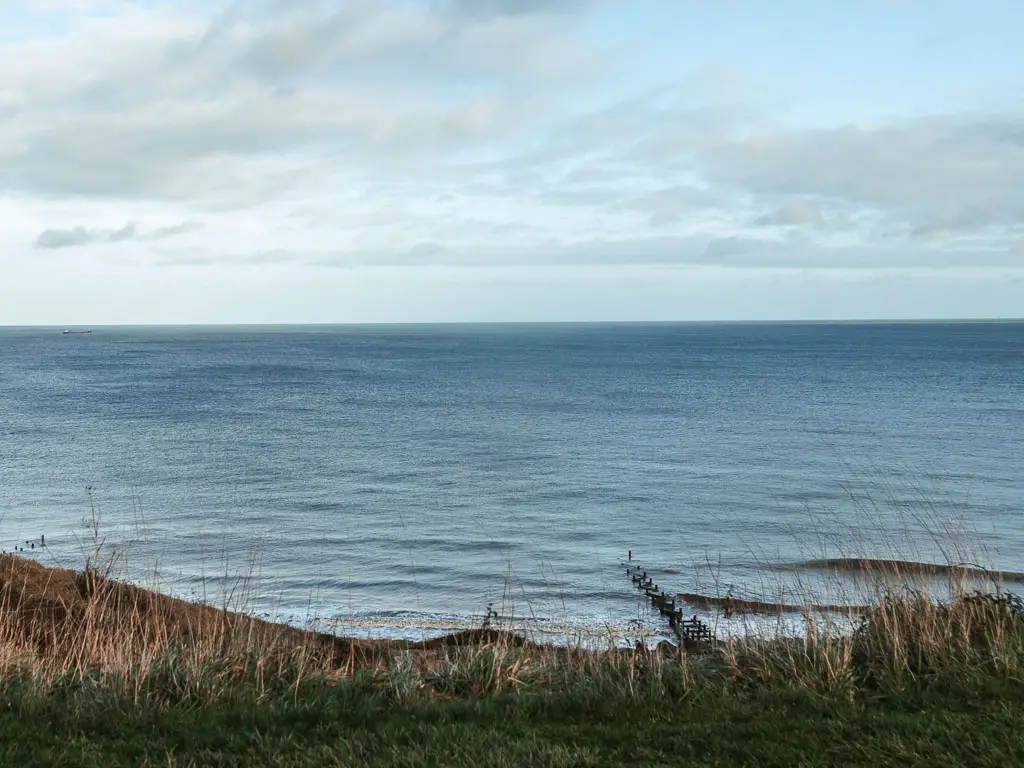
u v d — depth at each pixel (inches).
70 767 207.2
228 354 7549.2
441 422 2588.6
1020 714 228.5
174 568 898.1
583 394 3577.8
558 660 318.3
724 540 1083.9
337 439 2193.7
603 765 203.9
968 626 291.0
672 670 285.0
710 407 3014.3
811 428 2386.8
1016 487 1433.3
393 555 1001.5
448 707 252.8
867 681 271.3
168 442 2130.9
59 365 5777.6
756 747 213.3
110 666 281.4
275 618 695.1
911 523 1136.2
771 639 316.5
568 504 1346.0
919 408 2923.2
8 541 1043.3
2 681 271.0
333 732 235.6
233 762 211.0
